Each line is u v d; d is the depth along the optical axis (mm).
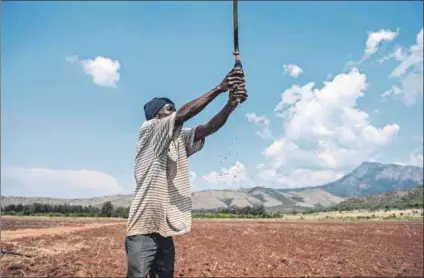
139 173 2834
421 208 108688
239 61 2771
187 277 11617
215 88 2748
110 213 75062
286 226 41375
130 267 2738
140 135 2898
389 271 13305
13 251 15094
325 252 18625
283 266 14156
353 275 12570
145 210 2766
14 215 69688
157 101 2996
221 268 13281
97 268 12289
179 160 2973
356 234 30016
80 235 24344
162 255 2865
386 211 101000
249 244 21688
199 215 81875
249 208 86625
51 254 15070
